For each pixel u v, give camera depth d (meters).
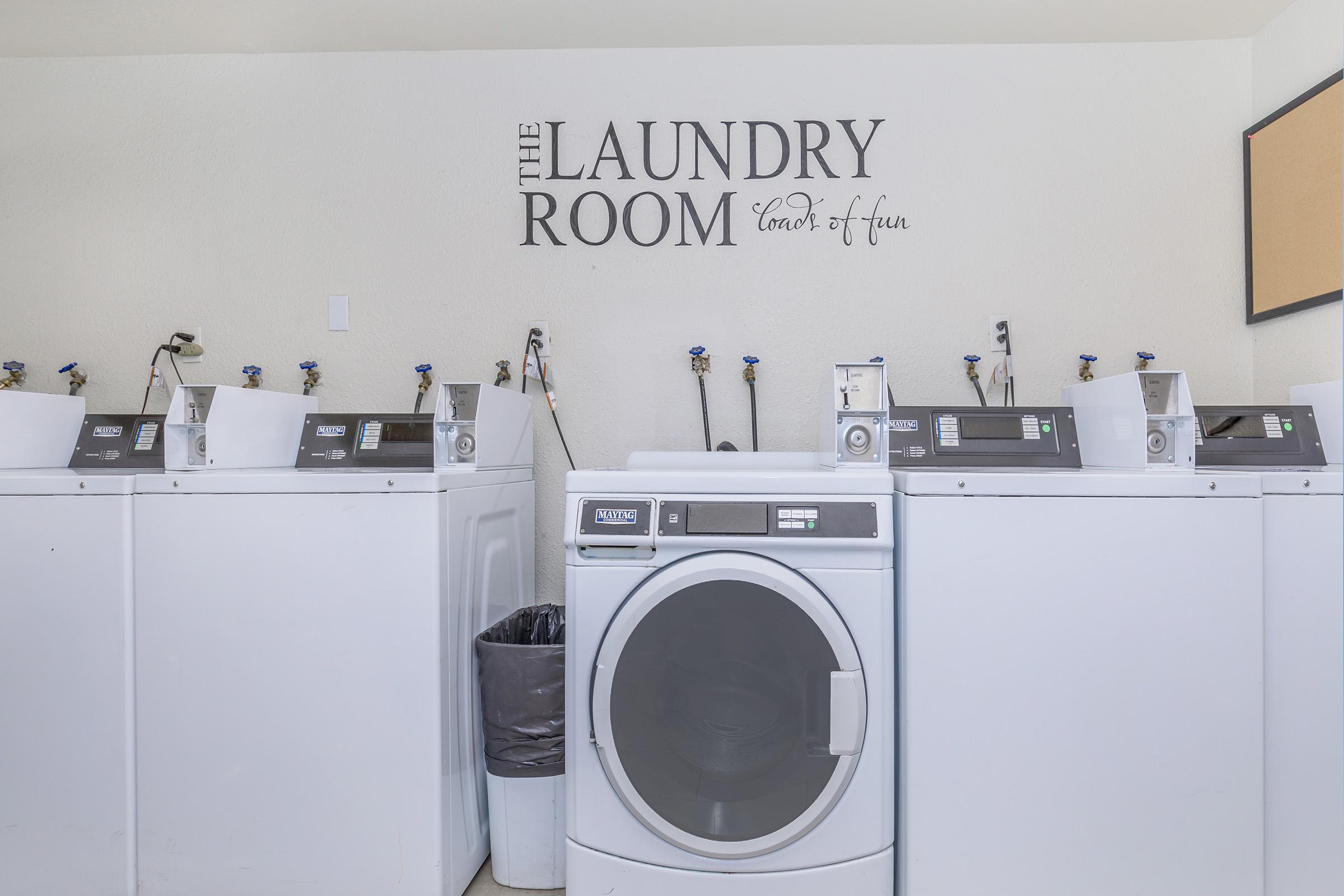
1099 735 1.17
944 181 1.99
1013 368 1.98
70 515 1.33
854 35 1.95
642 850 1.20
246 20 1.89
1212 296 1.96
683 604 1.18
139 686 1.33
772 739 1.17
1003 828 1.17
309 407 1.87
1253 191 1.88
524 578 1.87
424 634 1.31
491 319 2.03
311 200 2.04
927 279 1.99
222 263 2.05
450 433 1.59
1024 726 1.17
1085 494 1.17
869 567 1.18
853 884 1.18
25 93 2.07
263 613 1.32
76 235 2.07
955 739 1.17
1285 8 1.81
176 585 1.33
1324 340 1.71
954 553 1.18
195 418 1.55
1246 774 1.16
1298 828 1.19
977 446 1.57
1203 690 1.16
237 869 1.33
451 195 2.03
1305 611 1.19
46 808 1.34
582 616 1.21
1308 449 1.53
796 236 2.00
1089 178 1.97
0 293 2.08
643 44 2.00
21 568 1.34
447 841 1.34
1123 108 1.97
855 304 2.00
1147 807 1.17
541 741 1.46
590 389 2.02
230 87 2.05
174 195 2.06
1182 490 1.17
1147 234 1.97
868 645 1.17
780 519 1.18
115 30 1.94
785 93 2.01
